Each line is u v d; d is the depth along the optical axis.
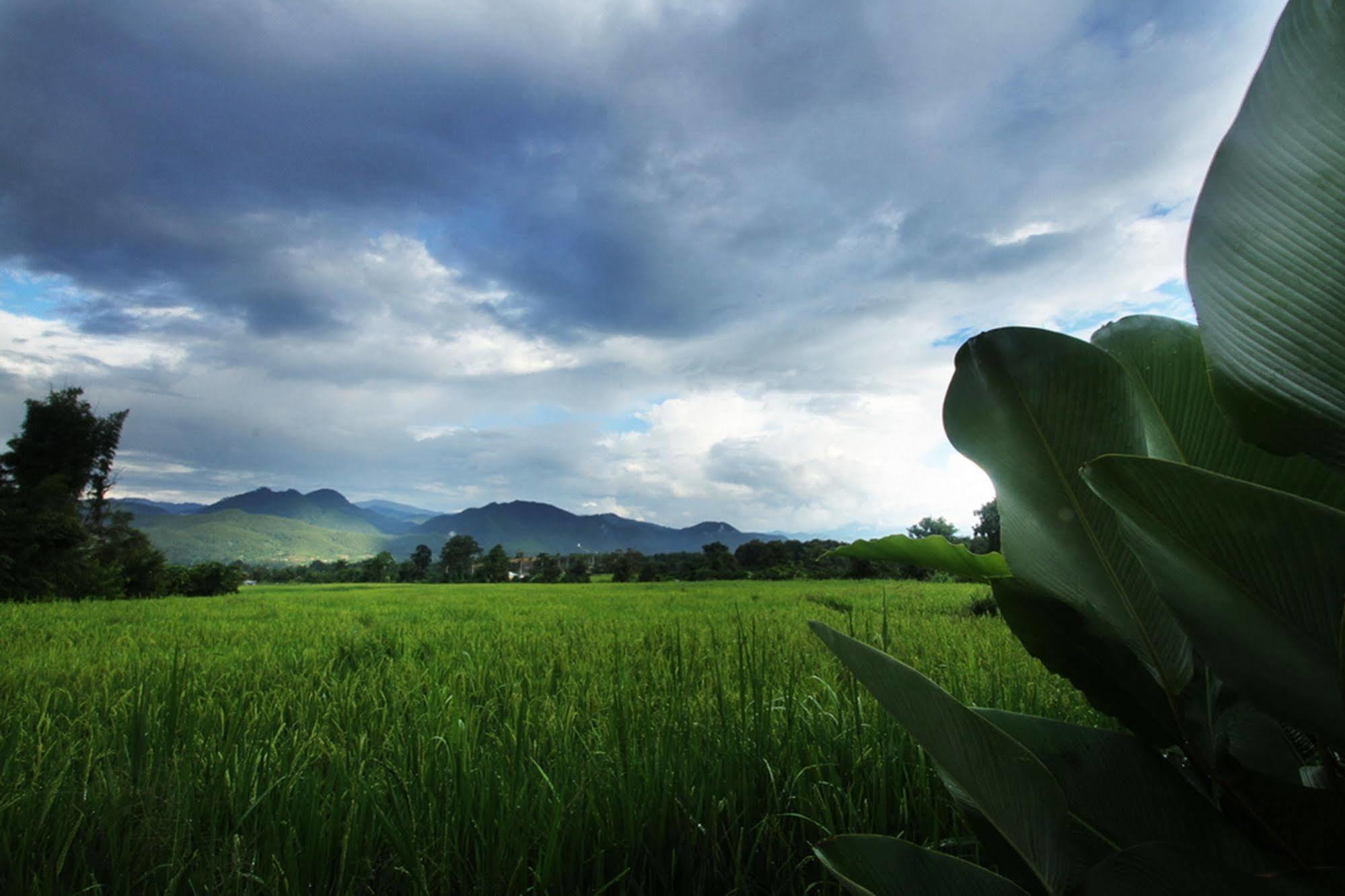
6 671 5.07
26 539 23.42
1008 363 0.92
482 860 1.80
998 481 0.98
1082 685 0.99
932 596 15.08
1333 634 0.64
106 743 2.74
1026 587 1.04
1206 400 0.96
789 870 1.82
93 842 1.97
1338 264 0.65
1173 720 0.94
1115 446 0.87
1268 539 0.62
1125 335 1.06
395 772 2.33
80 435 35.75
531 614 13.38
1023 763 0.78
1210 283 0.73
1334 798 0.77
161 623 11.27
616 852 1.91
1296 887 0.72
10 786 2.19
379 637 7.91
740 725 2.53
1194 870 0.74
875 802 2.13
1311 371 0.67
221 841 1.95
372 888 1.84
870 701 3.02
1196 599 0.72
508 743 2.53
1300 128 0.65
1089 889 0.77
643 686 3.44
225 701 3.60
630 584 42.19
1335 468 0.68
